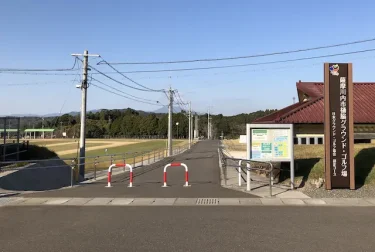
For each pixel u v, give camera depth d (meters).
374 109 24.66
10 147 21.56
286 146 13.26
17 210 9.72
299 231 7.36
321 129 23.86
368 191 12.21
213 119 150.25
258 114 131.50
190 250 6.12
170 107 42.66
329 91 12.66
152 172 21.09
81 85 22.50
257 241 6.64
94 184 15.75
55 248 6.27
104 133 140.62
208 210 9.61
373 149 17.00
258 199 11.13
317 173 14.54
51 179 18.16
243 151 45.56
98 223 8.14
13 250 6.17
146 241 6.67
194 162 29.02
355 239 6.76
